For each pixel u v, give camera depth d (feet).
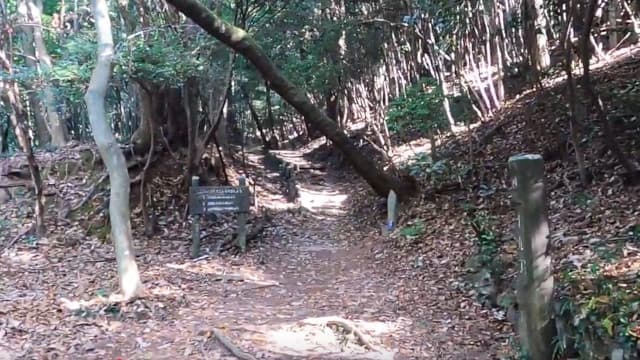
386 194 39.50
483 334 19.97
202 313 23.65
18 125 36.70
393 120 38.14
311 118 36.91
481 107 44.47
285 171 57.82
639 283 14.75
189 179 41.22
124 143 45.37
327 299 25.86
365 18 44.29
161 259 32.91
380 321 22.16
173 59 33.55
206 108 44.27
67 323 21.76
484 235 23.98
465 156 38.91
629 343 12.75
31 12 50.90
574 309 14.61
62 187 42.09
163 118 44.47
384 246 33.78
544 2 34.06
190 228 38.83
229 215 40.68
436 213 34.68
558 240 21.95
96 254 34.06
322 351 19.26
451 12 37.86
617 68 37.22
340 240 38.63
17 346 19.48
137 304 23.61
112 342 20.20
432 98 36.24
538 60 39.65
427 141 49.96
